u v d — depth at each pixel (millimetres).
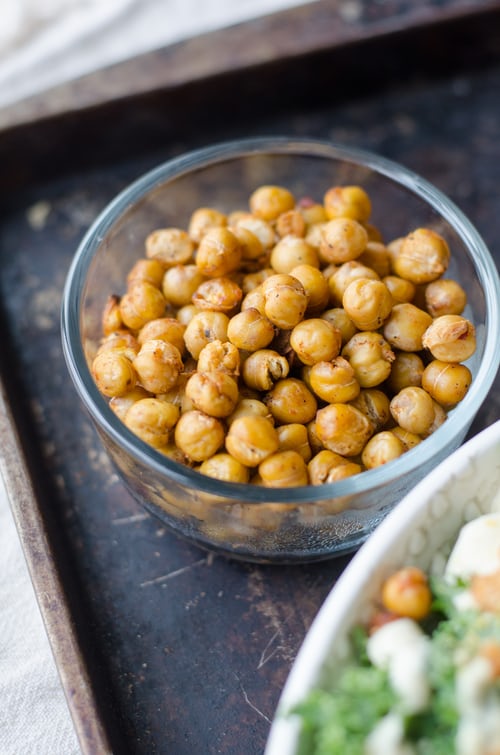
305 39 346
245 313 245
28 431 297
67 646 246
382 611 218
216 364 242
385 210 302
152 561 275
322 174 303
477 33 355
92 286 276
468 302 278
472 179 340
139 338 261
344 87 359
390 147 350
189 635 263
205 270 259
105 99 334
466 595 212
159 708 254
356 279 252
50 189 345
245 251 266
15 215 341
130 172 350
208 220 276
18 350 314
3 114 331
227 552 265
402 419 247
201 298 259
